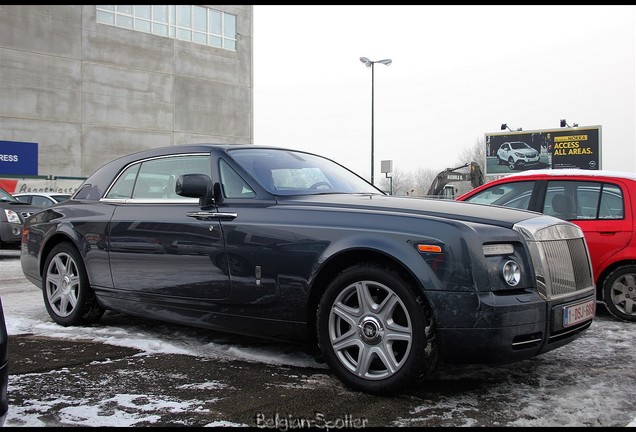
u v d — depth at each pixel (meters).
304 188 4.61
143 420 3.17
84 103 36.50
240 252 4.17
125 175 5.30
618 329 5.50
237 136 43.31
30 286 8.40
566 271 3.79
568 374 4.05
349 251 3.70
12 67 34.03
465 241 3.40
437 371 4.12
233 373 4.02
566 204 6.32
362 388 3.61
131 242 4.86
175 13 40.28
